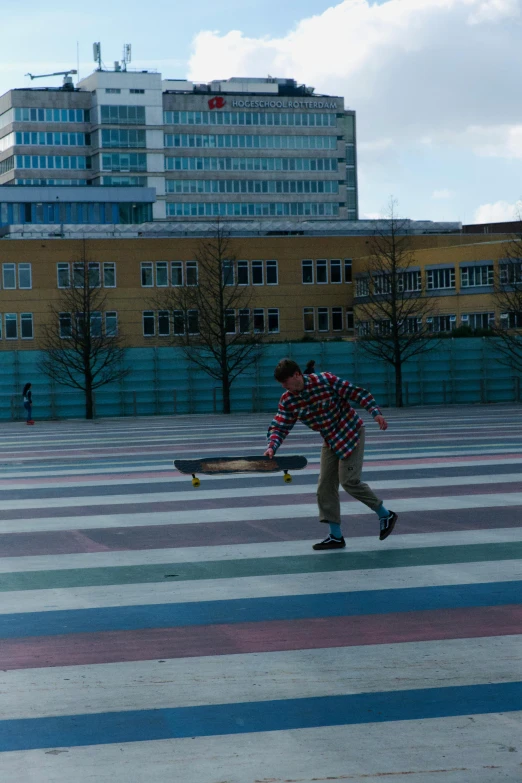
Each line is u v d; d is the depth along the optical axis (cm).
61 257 6812
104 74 13112
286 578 802
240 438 2420
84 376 4512
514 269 5328
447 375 4622
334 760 448
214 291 5384
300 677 559
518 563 839
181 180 13675
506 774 432
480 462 1631
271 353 4575
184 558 894
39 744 472
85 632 658
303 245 7231
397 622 666
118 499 1302
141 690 543
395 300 5041
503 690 532
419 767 440
